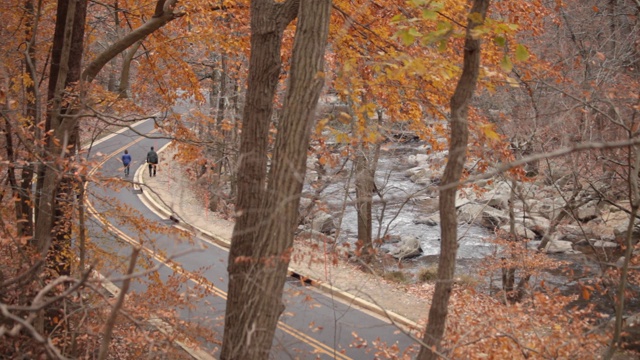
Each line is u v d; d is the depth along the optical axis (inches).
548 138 563.8
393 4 366.3
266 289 240.5
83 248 423.8
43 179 395.5
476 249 885.2
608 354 249.6
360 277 680.4
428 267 852.6
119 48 420.8
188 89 536.1
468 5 326.6
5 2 503.8
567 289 666.2
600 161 534.3
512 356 287.3
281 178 241.1
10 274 324.2
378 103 421.1
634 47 611.2
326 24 251.0
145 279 588.1
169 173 1080.8
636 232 812.6
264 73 290.8
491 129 244.2
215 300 591.2
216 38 486.6
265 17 290.0
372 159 733.3
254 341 239.5
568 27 570.9
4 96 317.7
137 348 351.9
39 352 246.7
